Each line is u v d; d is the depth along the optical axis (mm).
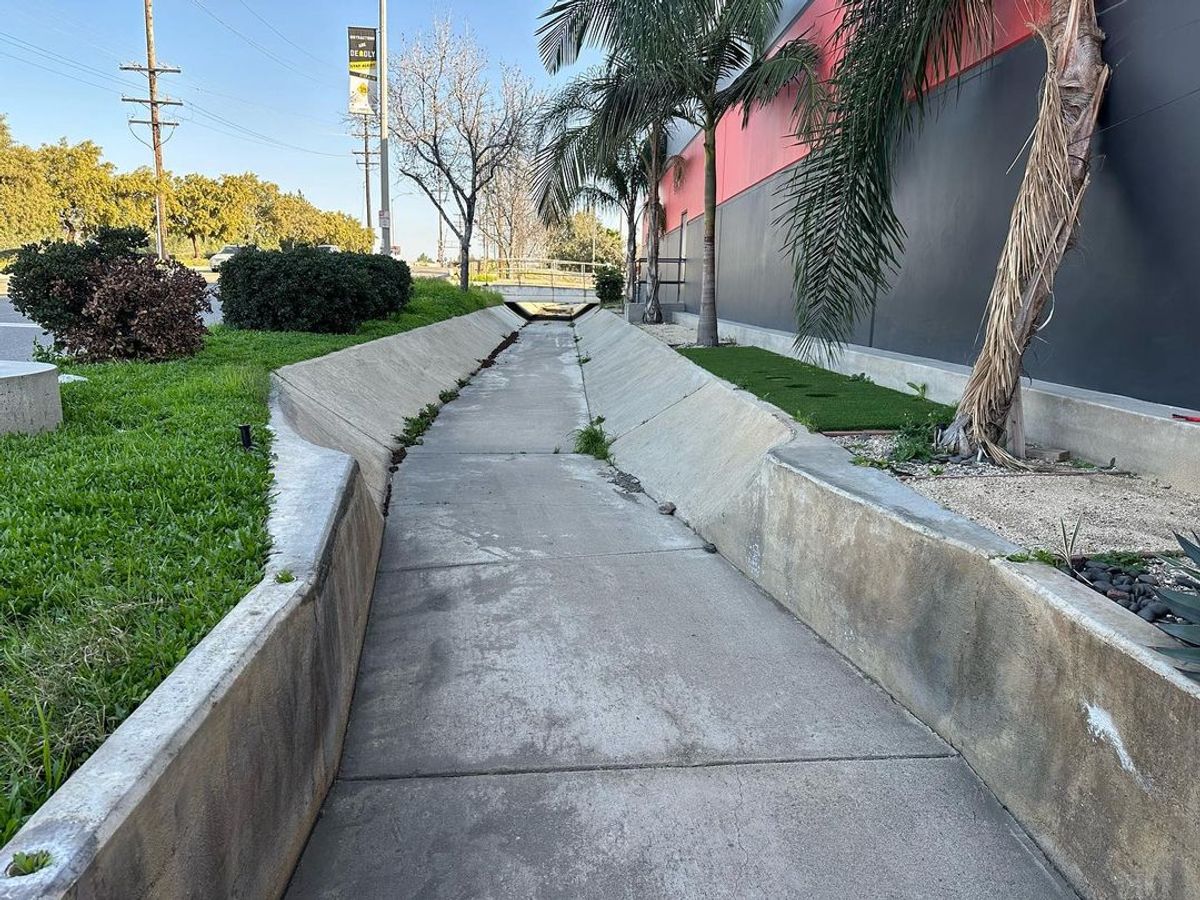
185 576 2695
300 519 3332
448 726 3061
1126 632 2092
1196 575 2482
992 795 2621
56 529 3051
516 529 5527
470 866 2320
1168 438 4312
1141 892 1945
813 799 2617
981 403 4816
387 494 6352
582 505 6188
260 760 2045
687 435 7246
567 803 2604
